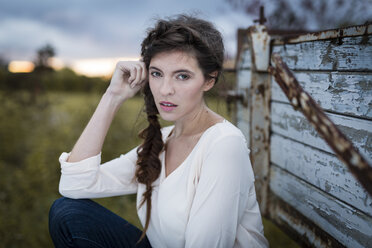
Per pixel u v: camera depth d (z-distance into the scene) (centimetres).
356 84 122
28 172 350
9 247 241
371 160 116
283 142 182
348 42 125
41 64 825
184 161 138
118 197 319
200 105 145
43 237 253
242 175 124
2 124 502
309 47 152
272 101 194
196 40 126
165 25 132
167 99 134
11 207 287
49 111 636
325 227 146
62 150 408
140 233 158
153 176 151
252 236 135
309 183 158
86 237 140
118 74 160
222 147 125
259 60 197
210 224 122
